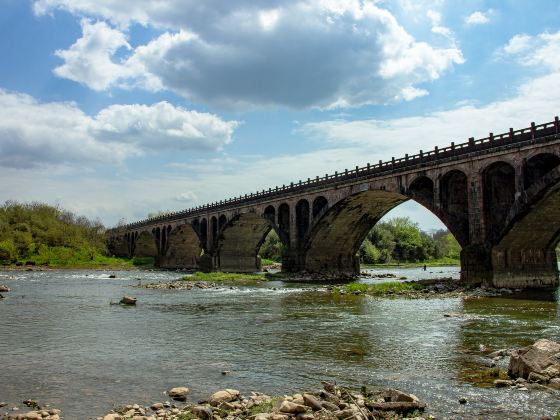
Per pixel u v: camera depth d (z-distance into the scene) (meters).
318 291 53.97
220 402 14.79
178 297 47.56
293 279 73.06
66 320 31.97
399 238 163.50
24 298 46.38
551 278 51.69
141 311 36.62
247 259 109.56
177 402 15.30
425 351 21.64
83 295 49.62
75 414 14.25
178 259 137.12
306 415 13.13
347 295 48.50
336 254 81.19
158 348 23.12
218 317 33.22
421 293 46.72
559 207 44.78
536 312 33.56
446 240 194.88
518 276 49.59
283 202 81.62
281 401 14.77
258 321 31.25
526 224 46.31
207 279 72.50
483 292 45.41
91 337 25.92
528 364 16.98
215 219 107.44
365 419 13.05
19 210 140.38
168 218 131.12
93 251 141.62
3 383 17.41
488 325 28.19
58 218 154.75
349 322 30.22
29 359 20.95
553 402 14.58
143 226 151.75
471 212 49.50
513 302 39.44
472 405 14.48
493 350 21.50
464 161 50.31
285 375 18.22
